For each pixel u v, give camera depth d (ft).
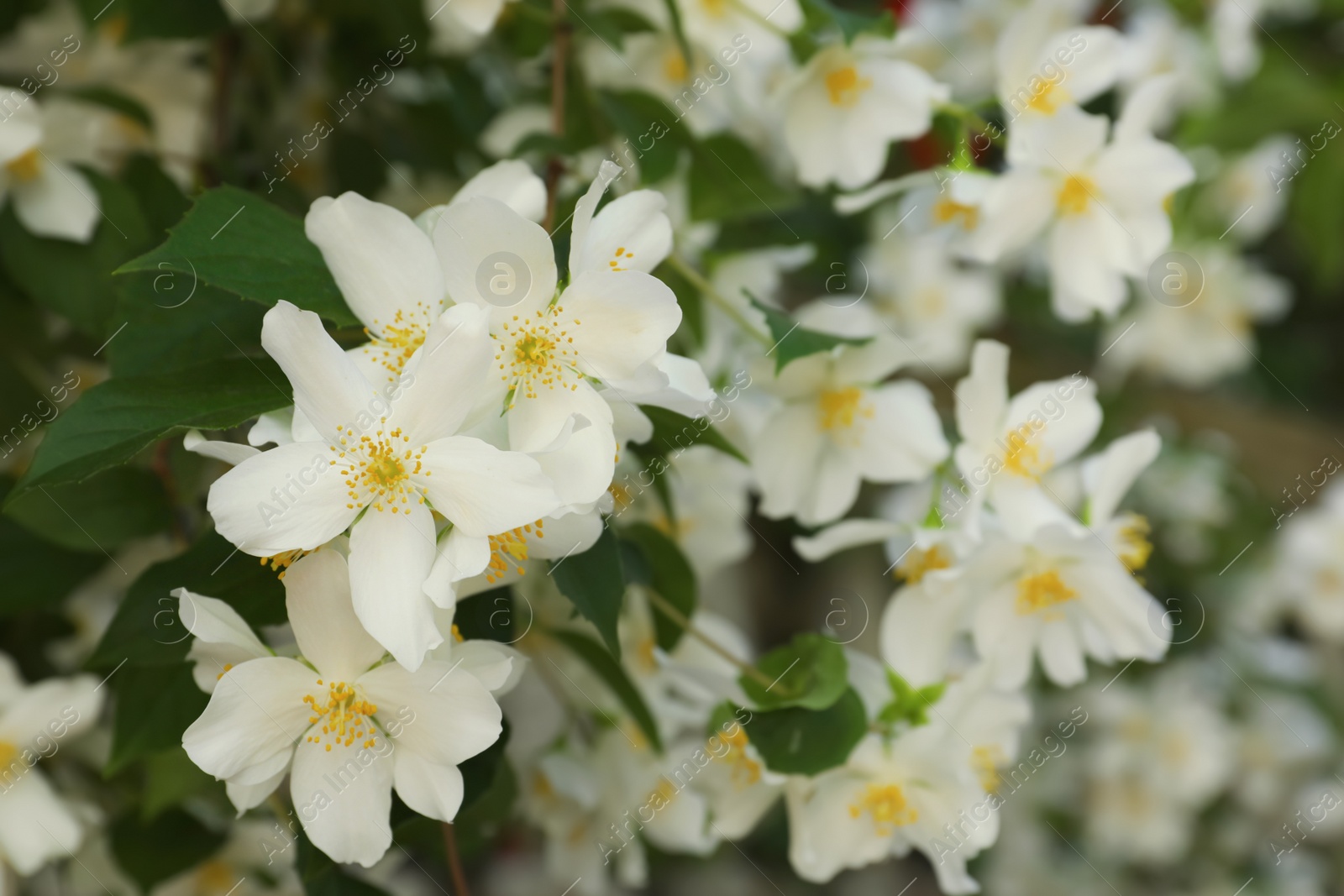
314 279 1.06
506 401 1.05
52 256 1.27
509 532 1.03
